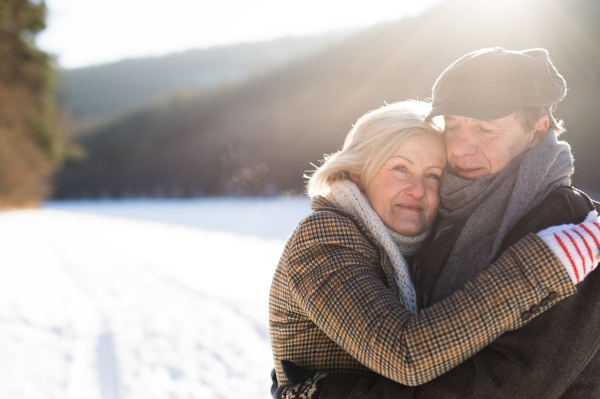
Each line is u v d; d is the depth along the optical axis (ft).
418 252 4.34
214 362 12.66
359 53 149.79
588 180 71.56
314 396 3.64
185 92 223.30
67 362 12.91
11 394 10.96
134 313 17.63
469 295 3.11
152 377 11.77
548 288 3.03
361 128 4.41
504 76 3.65
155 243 41.06
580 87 75.10
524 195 3.52
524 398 3.03
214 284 22.18
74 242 44.65
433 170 4.19
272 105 170.19
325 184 4.46
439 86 3.93
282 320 4.03
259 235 43.34
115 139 228.84
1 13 99.45
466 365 3.20
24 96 107.55
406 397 3.27
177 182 189.78
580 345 3.04
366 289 3.36
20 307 18.89
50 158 118.93
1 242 44.14
